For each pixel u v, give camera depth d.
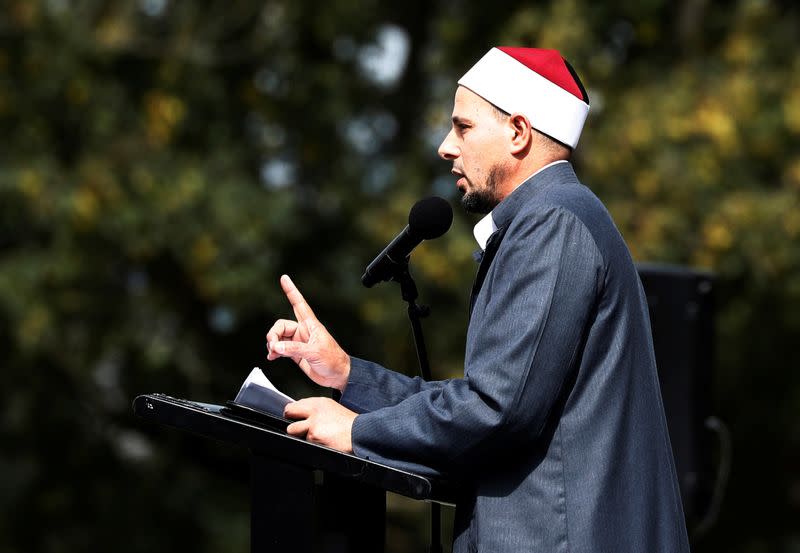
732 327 37.91
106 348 35.69
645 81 36.50
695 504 17.41
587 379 9.09
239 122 37.50
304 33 37.91
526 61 9.75
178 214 33.72
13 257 34.09
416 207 10.20
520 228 9.22
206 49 36.22
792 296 36.59
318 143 38.22
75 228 33.19
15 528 39.59
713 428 17.58
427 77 40.50
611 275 9.14
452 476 9.16
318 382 10.49
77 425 39.12
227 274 34.03
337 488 9.54
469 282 35.22
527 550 8.94
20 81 33.84
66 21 34.25
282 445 8.98
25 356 35.22
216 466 40.34
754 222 34.06
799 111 34.53
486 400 8.89
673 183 34.22
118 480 39.72
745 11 36.56
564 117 9.71
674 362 17.38
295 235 36.78
